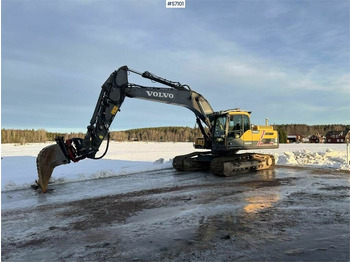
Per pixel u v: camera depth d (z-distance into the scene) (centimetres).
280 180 1123
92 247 503
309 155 1866
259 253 456
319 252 455
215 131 1353
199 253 461
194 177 1252
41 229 608
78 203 829
